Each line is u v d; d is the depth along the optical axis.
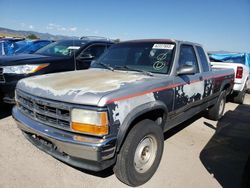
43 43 11.38
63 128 2.56
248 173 3.16
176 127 5.30
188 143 4.47
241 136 5.01
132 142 2.79
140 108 2.81
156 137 3.16
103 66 4.16
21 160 3.47
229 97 8.27
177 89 3.55
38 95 2.75
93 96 2.45
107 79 3.13
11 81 5.00
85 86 2.75
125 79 3.17
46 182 3.03
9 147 3.83
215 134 5.04
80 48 6.40
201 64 4.56
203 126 5.48
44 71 5.44
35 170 3.26
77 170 3.33
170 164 3.63
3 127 4.61
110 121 2.46
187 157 3.90
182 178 3.29
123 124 2.61
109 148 2.48
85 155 2.46
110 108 2.46
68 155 2.66
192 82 4.01
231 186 3.16
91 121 2.41
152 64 3.73
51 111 2.66
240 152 4.23
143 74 3.58
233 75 6.24
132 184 2.98
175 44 3.84
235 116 6.56
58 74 3.56
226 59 10.04
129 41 4.43
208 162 3.78
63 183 3.03
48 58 5.73
